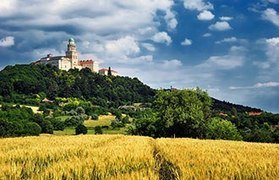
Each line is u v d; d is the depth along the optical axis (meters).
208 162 15.56
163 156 20.09
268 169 14.17
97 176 14.53
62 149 21.80
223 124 86.19
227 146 28.58
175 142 33.16
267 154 21.52
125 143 29.20
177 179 12.99
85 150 21.16
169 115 83.00
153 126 87.19
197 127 82.50
